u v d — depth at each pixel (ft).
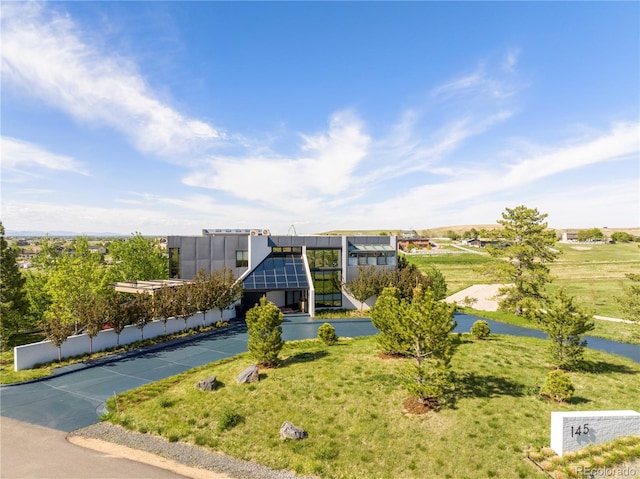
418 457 49.01
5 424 58.34
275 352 79.71
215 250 152.87
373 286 141.59
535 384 71.51
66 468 46.24
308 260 159.12
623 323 140.97
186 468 47.01
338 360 83.05
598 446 49.88
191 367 86.02
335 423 57.47
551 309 84.53
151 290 123.13
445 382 59.21
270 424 57.26
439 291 157.69
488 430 54.19
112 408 63.46
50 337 86.63
